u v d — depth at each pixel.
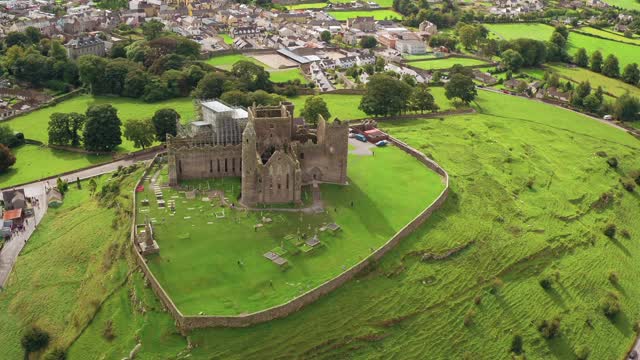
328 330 159.88
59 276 188.75
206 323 151.62
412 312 172.75
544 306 190.50
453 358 165.25
